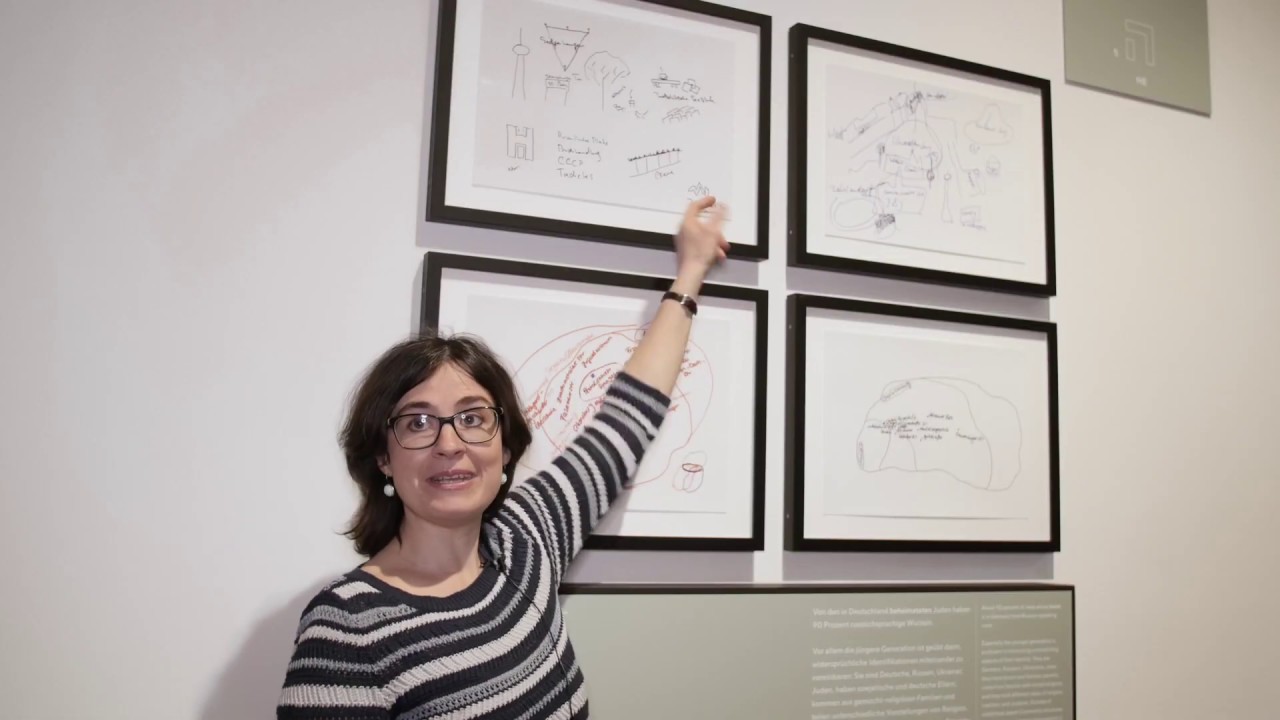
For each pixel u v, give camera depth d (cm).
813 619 119
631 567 114
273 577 101
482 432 90
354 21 111
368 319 108
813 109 128
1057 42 149
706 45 124
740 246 120
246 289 104
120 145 101
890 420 127
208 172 104
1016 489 133
